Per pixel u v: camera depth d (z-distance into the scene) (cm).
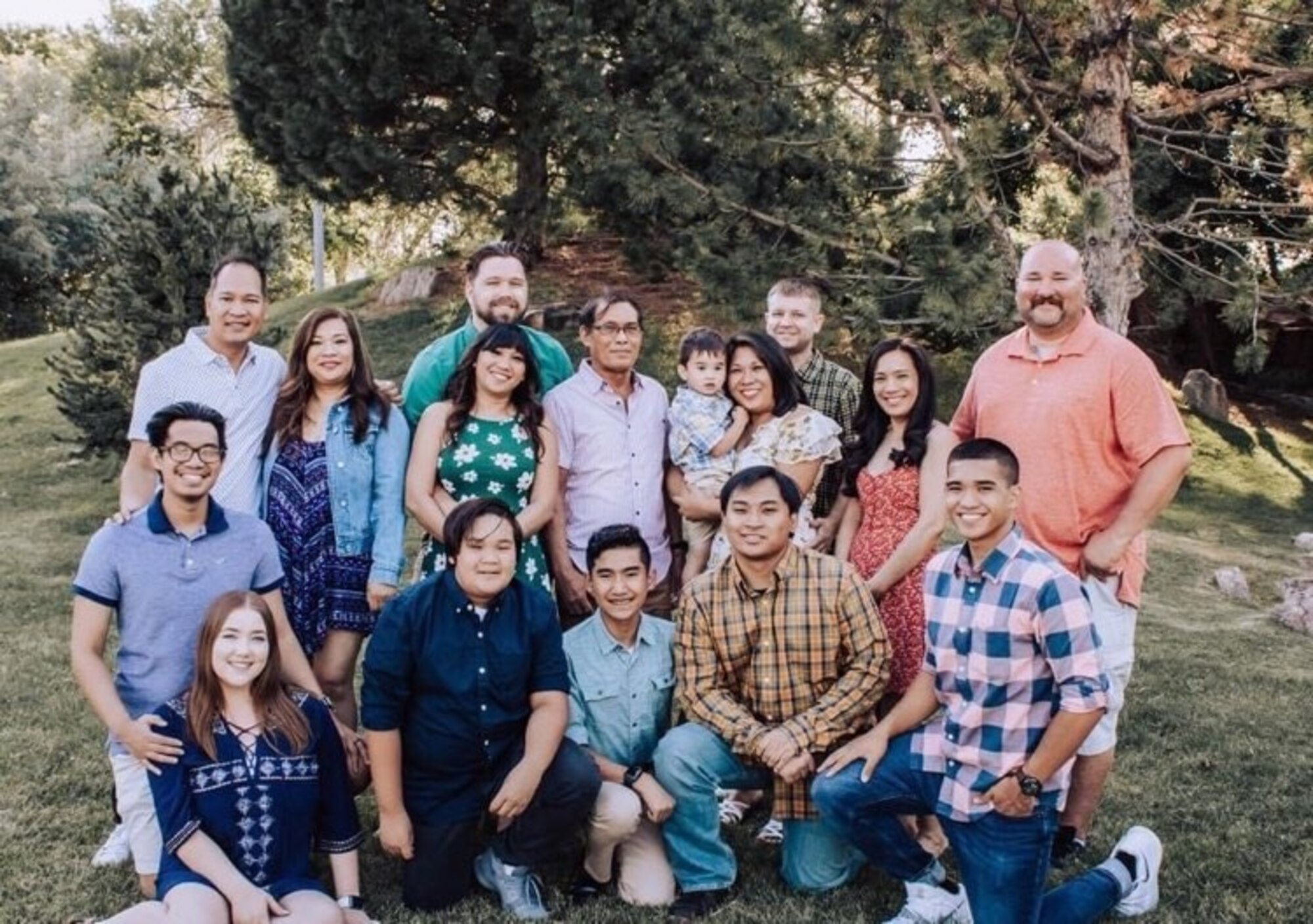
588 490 401
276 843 311
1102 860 376
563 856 384
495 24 1217
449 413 377
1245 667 641
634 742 369
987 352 391
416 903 341
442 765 336
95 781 429
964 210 812
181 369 375
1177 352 1562
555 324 1305
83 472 1178
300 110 1245
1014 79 799
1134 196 1182
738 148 920
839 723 344
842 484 406
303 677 343
